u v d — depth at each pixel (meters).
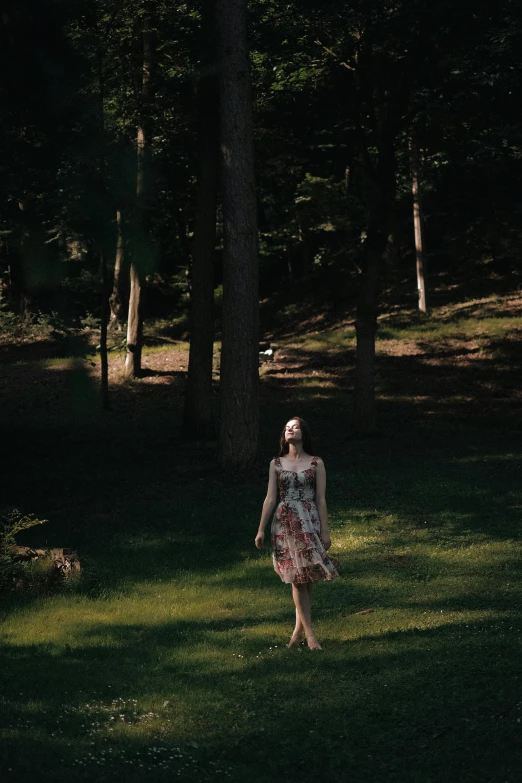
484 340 27.53
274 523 7.42
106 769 4.72
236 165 16.22
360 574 10.25
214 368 28.03
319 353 28.83
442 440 19.95
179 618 8.62
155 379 27.23
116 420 23.16
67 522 13.66
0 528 12.52
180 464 18.00
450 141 20.66
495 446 19.17
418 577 10.04
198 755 5.00
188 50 20.03
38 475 17.52
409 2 17.53
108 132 17.08
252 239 16.36
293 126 21.22
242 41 16.20
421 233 30.52
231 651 7.30
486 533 12.20
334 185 32.16
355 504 14.17
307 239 37.56
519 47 17.25
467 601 8.80
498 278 32.69
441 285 33.06
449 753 4.88
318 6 18.33
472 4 17.23
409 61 18.75
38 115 14.95
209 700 6.03
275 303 36.91
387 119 19.69
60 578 10.16
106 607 9.12
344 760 4.89
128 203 18.02
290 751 5.07
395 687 6.05
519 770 4.61
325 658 6.89
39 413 24.33
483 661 6.51
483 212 34.53
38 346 32.38
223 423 16.77
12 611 9.05
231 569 10.84
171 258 37.19
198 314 20.33
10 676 6.64
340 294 35.22
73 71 15.25
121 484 16.47
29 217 15.98
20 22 14.41
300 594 7.34
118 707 5.85
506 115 18.86
